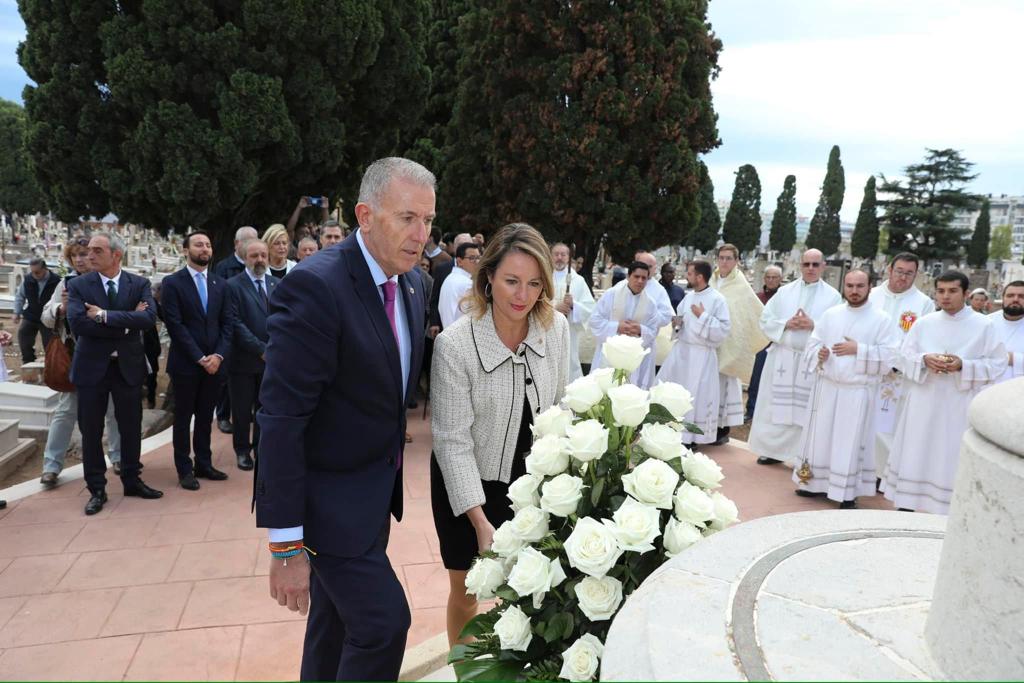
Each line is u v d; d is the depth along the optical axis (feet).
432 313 23.17
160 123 37.60
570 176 57.88
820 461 18.37
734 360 23.32
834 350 17.56
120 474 16.69
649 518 5.99
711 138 59.77
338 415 7.23
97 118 38.88
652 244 61.21
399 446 7.86
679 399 7.00
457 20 68.23
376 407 7.34
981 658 4.11
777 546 5.90
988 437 4.33
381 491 7.53
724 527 6.67
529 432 8.81
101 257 15.57
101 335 15.31
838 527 6.36
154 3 35.81
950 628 4.37
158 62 37.17
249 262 18.80
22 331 32.83
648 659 4.22
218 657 10.20
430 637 10.92
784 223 175.83
